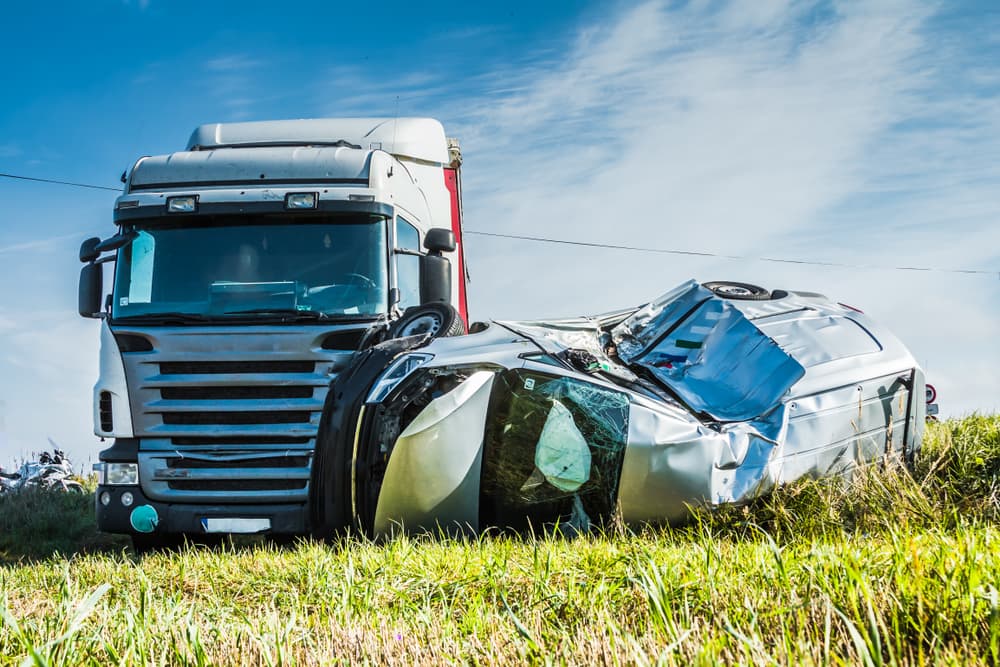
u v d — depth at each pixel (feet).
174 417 25.81
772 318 25.72
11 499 36.22
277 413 25.63
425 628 11.62
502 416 22.38
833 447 23.09
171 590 16.42
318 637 11.54
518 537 20.65
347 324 26.00
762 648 9.04
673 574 12.51
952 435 24.43
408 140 33.45
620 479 21.63
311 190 27.22
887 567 12.05
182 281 26.94
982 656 8.63
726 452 21.90
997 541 12.82
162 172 28.30
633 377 24.41
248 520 25.27
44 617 13.03
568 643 9.99
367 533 22.03
